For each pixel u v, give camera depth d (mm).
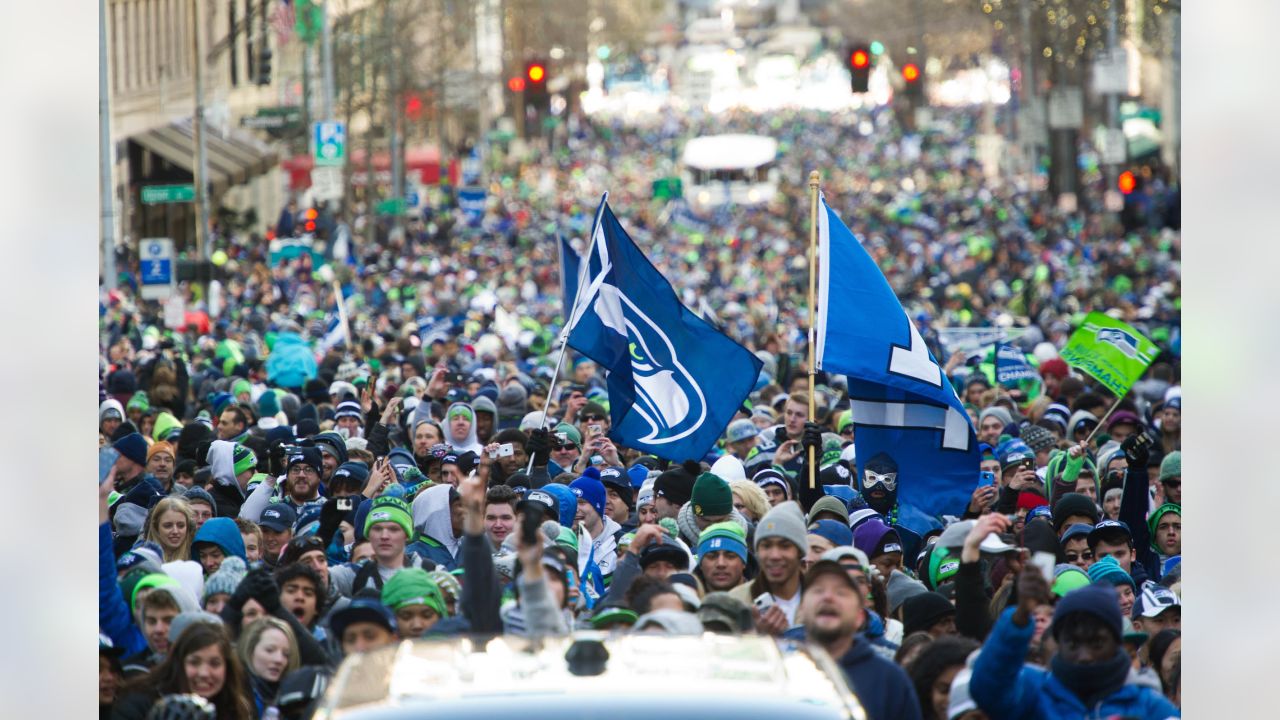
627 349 38062
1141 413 57281
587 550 32875
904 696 20656
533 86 153000
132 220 156875
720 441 49344
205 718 20531
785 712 15500
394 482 35625
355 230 172750
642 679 16109
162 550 31234
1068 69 181875
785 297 134125
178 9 168250
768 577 25438
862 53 124062
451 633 22141
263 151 179875
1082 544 32875
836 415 52844
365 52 177250
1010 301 127562
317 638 26250
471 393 57281
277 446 42219
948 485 35688
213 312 109812
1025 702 20656
